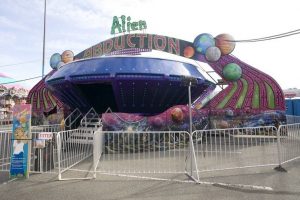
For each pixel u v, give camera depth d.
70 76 14.58
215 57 19.98
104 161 9.63
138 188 6.39
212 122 19.12
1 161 9.30
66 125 16.67
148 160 9.73
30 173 7.89
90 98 16.84
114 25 22.19
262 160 9.22
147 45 21.16
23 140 7.58
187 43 20.75
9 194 6.05
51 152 8.33
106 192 6.12
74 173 7.88
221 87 19.81
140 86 14.50
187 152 9.86
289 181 6.79
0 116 36.41
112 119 12.45
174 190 6.20
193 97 17.39
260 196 5.71
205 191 6.10
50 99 25.42
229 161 9.15
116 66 14.23
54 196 5.89
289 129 9.76
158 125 13.21
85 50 23.66
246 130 12.18
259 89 19.06
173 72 14.81
